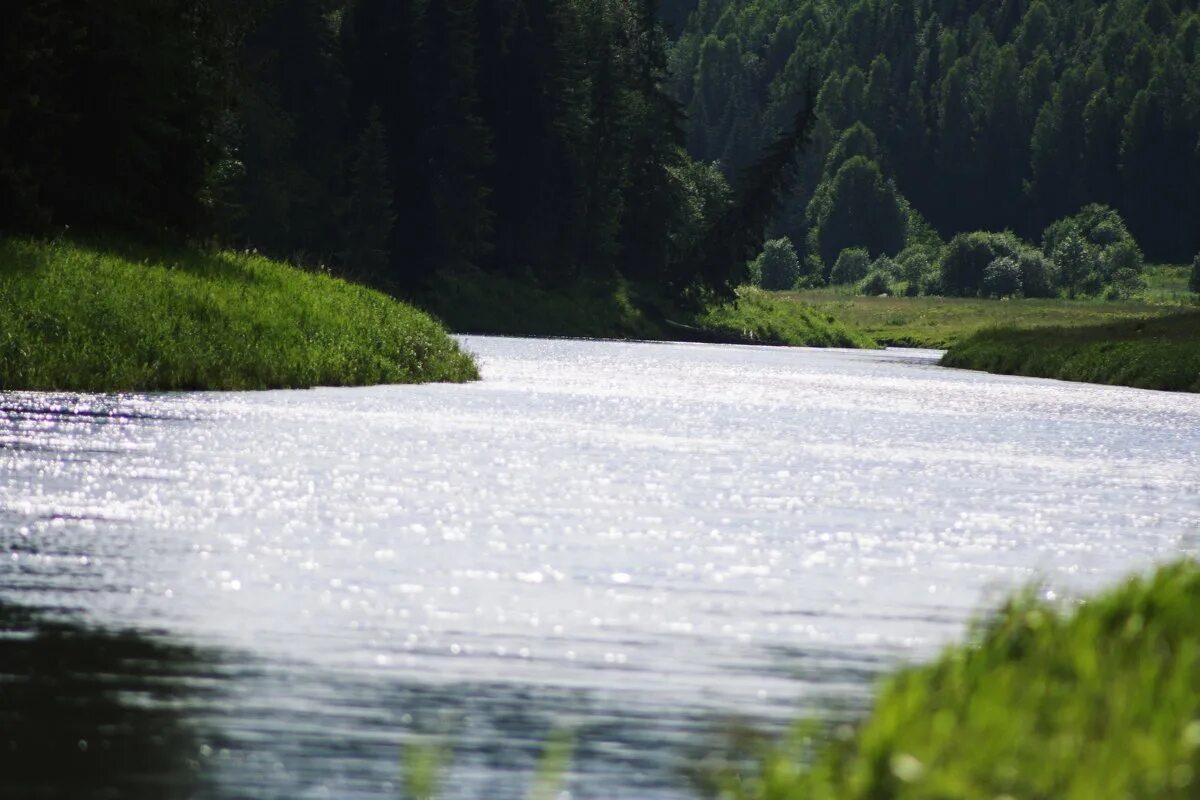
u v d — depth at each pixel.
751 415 96.06
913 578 39.19
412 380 113.81
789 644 31.00
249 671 27.09
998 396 135.38
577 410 92.19
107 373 88.44
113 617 30.91
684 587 36.66
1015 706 19.98
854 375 169.88
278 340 104.44
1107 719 19.59
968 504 54.97
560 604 33.94
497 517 46.31
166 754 22.27
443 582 35.78
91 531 40.81
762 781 19.59
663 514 48.59
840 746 19.41
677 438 76.25
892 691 21.30
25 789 20.52
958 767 17.30
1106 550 45.34
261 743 22.95
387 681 26.83
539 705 25.75
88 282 97.69
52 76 126.94
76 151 131.88
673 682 27.59
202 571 35.88
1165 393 160.00
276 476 53.34
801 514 50.12
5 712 24.08
